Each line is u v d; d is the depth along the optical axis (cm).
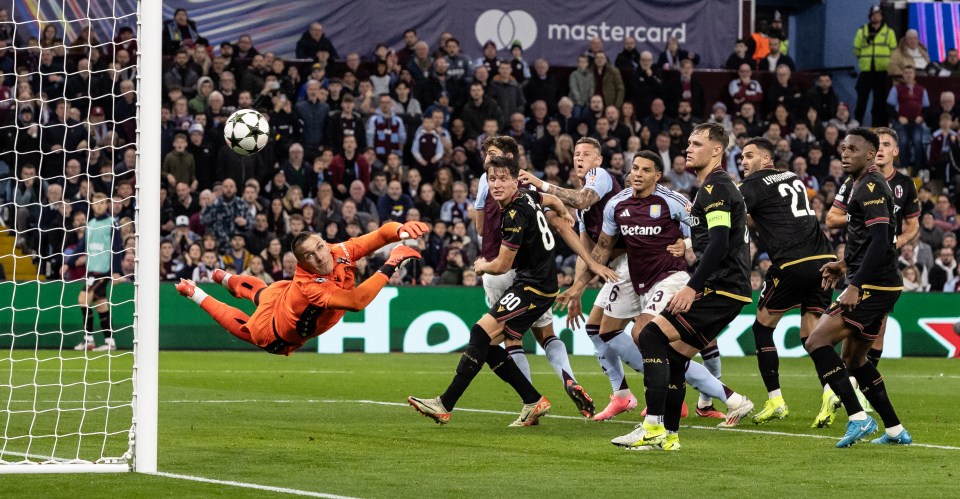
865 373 1548
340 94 3906
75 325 3244
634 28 4381
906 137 4347
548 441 1541
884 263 1527
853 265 1573
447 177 3775
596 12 4353
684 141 4097
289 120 3794
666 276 1720
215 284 3350
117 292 3272
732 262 1448
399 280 3575
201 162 3644
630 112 4122
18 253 3459
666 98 4212
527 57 4316
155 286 1247
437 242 3616
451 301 3441
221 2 4041
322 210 3594
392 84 4028
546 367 2992
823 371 1513
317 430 1644
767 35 4706
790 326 3512
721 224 1407
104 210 3294
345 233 3575
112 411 1845
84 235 3306
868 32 4422
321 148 3812
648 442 1452
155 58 1245
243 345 3362
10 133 3622
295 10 4103
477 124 3975
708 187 1430
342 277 1489
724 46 4466
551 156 3962
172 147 3666
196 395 2156
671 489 1163
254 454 1388
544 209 1756
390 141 3888
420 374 2694
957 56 4553
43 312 3222
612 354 1839
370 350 3384
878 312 1527
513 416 1869
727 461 1363
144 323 1241
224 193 3506
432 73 4062
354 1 4147
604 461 1356
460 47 4269
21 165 3594
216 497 1094
